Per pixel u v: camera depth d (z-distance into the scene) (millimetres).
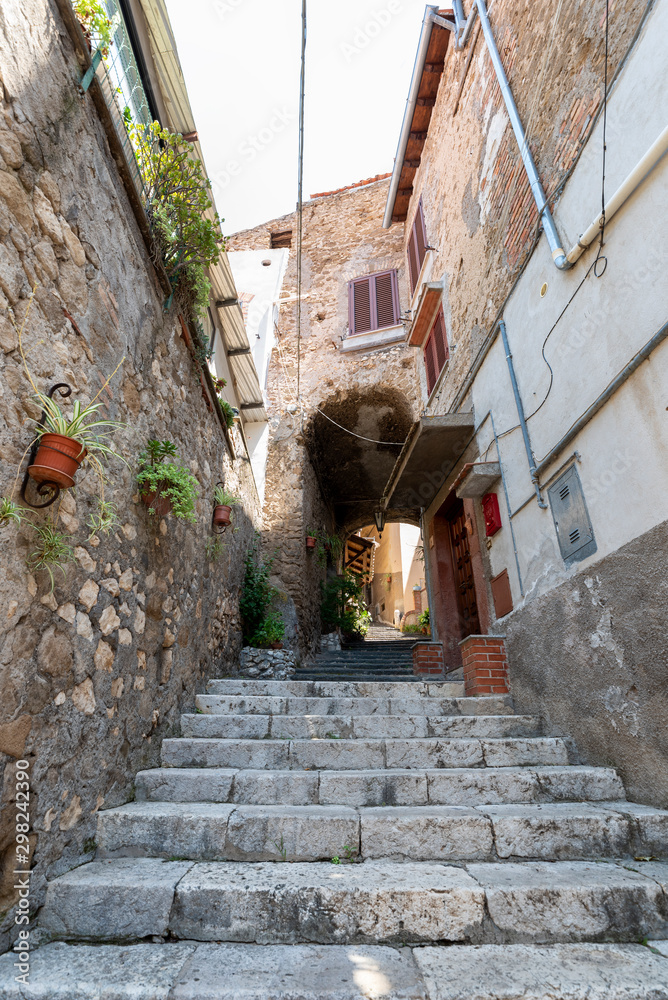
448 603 6766
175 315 3646
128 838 2162
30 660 1768
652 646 2340
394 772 2643
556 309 3316
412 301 8414
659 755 2312
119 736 2441
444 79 7152
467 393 5258
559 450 3182
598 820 2199
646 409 2400
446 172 6867
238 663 5426
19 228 1853
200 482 4137
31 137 1965
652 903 1794
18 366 1794
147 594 2857
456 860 2111
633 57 2547
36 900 1733
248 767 2855
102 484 2354
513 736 3293
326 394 8766
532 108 3883
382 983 1471
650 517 2363
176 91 4289
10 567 1688
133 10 3723
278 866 2025
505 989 1441
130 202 2908
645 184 2410
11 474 1702
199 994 1423
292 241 10844
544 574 3408
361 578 14562
